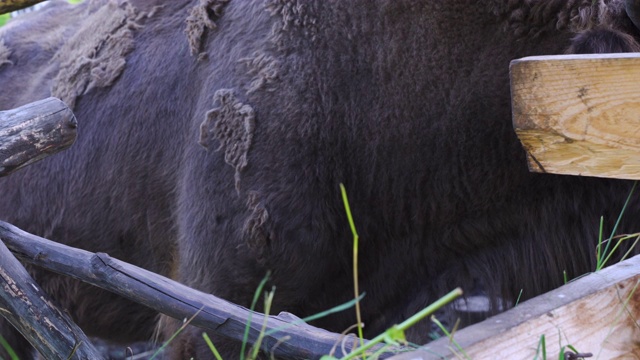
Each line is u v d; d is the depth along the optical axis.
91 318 2.42
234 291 1.96
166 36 2.32
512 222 1.76
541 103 1.32
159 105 2.24
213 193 1.98
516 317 1.14
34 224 2.49
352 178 1.85
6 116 1.46
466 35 1.73
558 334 1.15
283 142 1.87
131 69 2.35
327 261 1.89
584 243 1.71
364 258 1.90
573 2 1.65
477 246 1.81
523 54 1.69
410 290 1.91
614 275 1.27
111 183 2.32
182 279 2.11
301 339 1.32
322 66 1.86
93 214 2.37
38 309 1.56
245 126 1.91
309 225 1.86
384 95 1.80
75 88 2.43
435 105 1.75
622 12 1.62
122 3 2.47
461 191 1.77
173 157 2.20
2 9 1.74
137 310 2.36
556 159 1.33
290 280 1.90
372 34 1.82
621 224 1.67
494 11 1.70
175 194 2.19
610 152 1.27
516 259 1.76
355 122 1.83
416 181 1.80
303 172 1.86
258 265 1.91
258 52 1.96
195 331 2.02
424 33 1.76
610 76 1.24
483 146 1.72
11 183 2.54
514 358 1.10
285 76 1.90
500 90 1.70
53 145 1.47
